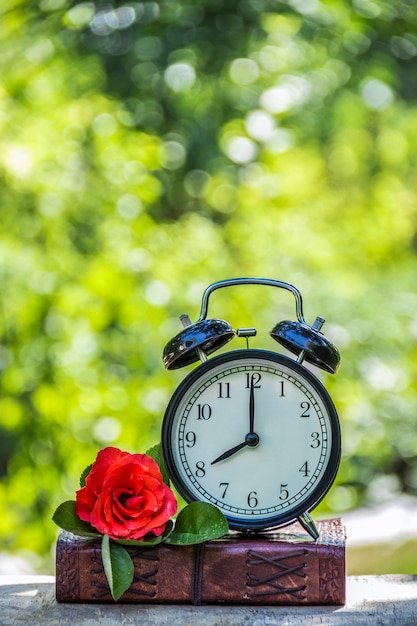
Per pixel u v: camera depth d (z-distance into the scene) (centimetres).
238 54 532
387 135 645
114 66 553
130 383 435
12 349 422
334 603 167
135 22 521
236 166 572
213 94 562
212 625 157
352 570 418
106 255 428
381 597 172
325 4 502
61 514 166
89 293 423
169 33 539
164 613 163
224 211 553
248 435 172
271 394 174
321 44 532
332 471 172
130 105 552
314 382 173
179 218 561
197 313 455
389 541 459
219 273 474
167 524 168
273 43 528
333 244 571
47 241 422
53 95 450
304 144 614
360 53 536
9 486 428
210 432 174
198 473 173
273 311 494
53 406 416
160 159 456
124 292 427
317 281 575
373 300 604
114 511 163
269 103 523
